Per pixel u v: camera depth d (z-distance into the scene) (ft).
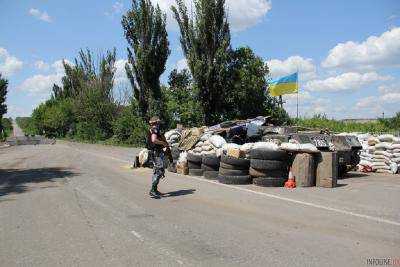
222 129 56.70
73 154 97.50
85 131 205.77
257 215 28.27
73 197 36.37
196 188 40.14
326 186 40.19
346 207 30.55
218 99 111.45
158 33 131.03
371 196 35.22
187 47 113.70
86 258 20.16
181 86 135.74
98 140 192.85
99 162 72.08
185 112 121.60
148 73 131.85
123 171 56.24
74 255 20.66
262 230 24.44
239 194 36.50
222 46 108.88
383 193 36.78
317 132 57.26
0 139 222.07
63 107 270.26
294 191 37.99
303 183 40.50
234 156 42.91
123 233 24.44
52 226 26.40
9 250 21.75
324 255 19.77
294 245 21.43
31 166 66.13
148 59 130.52
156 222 26.91
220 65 109.09
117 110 194.90
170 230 24.91
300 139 49.57
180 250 21.03
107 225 26.37
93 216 28.91
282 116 112.98
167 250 21.07
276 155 40.52
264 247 21.20
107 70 202.80
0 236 24.38
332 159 40.29
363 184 42.80
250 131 56.75
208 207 31.19
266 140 53.52
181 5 112.78
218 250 20.90
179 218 27.89
